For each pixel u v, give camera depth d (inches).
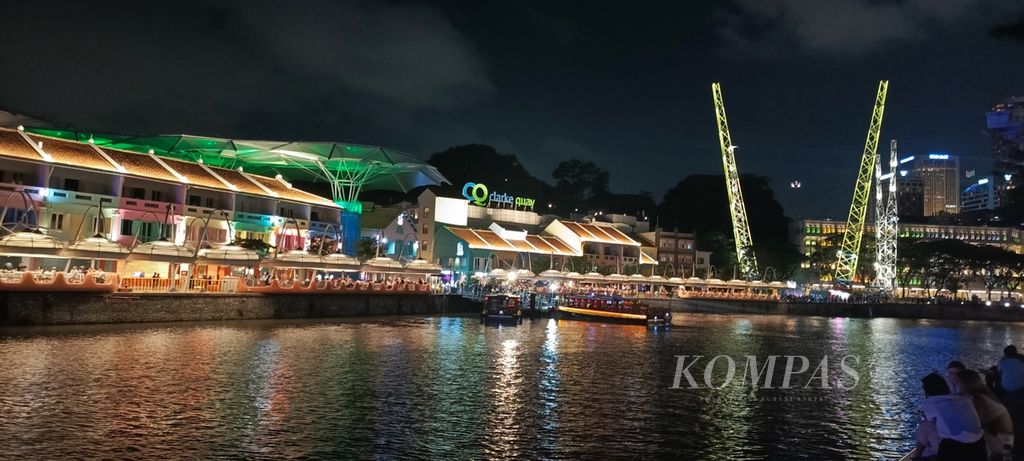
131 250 2470.5
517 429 1164.5
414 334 2544.3
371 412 1238.9
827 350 2642.7
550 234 5718.5
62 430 1048.8
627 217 6737.2
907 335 3737.7
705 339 2881.4
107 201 2829.7
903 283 7396.7
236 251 2795.3
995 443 600.4
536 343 2437.3
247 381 1461.6
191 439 1032.2
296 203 3595.0
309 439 1058.7
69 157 2780.5
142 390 1328.7
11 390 1279.5
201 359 1704.0
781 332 3506.4
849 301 6245.1
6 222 2551.7
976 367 2301.9
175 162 3267.7
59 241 2324.1
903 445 1151.0
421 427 1153.4
